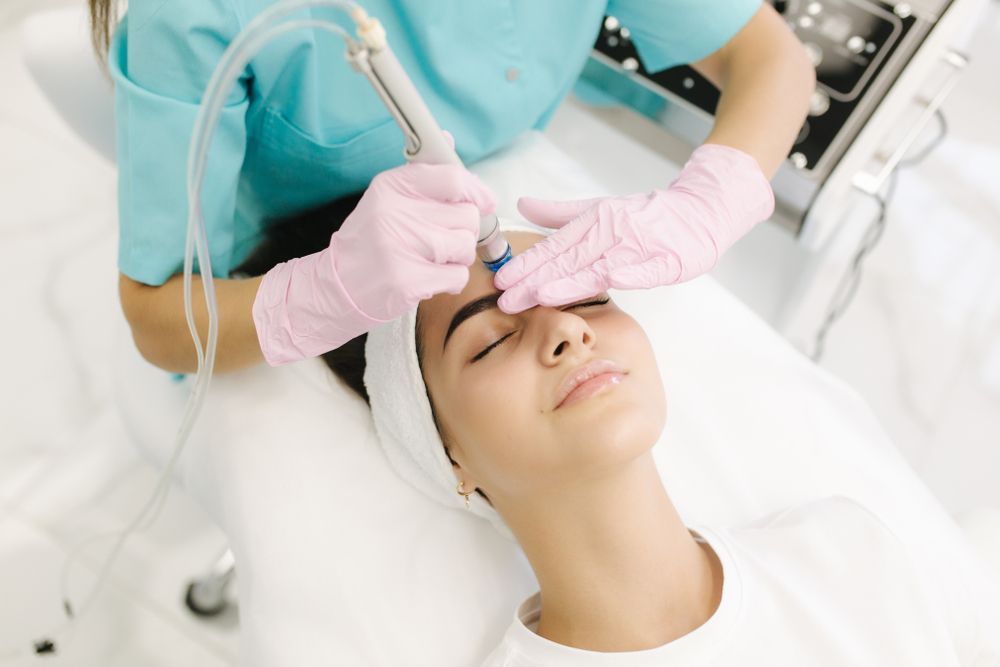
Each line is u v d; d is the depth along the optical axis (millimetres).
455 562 1092
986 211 2180
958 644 1059
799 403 1239
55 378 1836
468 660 1043
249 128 978
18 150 2137
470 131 1160
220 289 954
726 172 1035
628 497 928
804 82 1165
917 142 2268
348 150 1014
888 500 1167
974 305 2045
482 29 1023
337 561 1049
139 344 1012
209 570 1578
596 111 1587
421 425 989
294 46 846
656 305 1278
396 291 790
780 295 1718
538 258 944
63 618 1560
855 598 989
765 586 989
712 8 1111
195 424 1111
